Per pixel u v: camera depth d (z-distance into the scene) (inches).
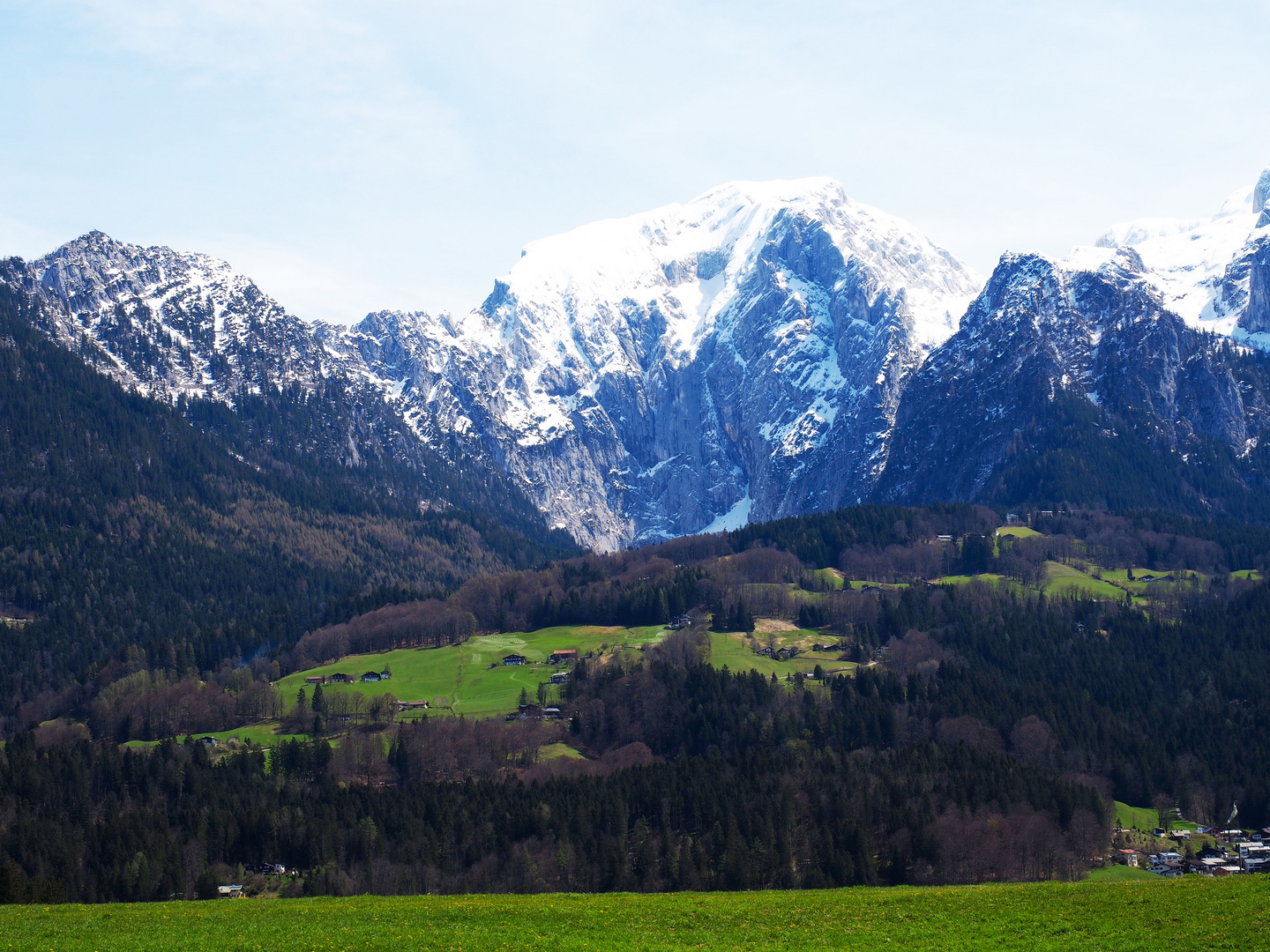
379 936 4990.2
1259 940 4532.5
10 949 4817.9
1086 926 4940.9
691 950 4734.3
